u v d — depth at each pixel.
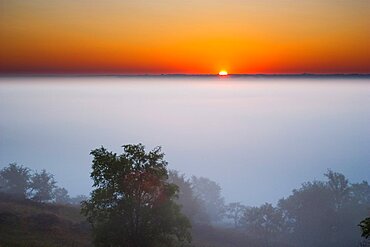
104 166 31.73
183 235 33.31
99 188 32.16
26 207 54.75
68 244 42.03
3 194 65.56
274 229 80.31
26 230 44.31
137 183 32.06
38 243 40.16
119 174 31.73
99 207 32.81
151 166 32.47
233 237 72.00
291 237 87.50
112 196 31.98
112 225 31.75
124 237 31.69
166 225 32.28
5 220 45.81
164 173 32.56
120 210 31.78
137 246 31.70
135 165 32.22
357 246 76.19
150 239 32.03
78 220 53.41
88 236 46.44
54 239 42.91
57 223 48.53
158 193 32.97
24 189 88.62
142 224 32.25
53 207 58.72
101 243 32.38
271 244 78.19
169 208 32.56
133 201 31.47
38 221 47.59
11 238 40.47
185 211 69.00
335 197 89.62
